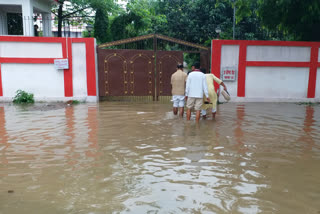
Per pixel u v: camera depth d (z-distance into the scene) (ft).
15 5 43.78
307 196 10.31
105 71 38.42
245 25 62.54
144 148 16.08
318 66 38.42
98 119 24.81
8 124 22.59
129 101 38.37
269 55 37.86
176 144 16.92
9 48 36.17
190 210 9.18
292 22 40.88
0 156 14.64
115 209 9.21
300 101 38.96
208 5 64.23
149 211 9.09
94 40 36.88
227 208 9.34
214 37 63.98
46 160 14.02
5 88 36.88
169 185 11.10
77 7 64.85
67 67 36.60
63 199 9.92
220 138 18.40
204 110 25.54
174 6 69.56
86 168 12.93
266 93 38.70
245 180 11.68
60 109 30.94
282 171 12.75
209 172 12.51
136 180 11.59
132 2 60.34
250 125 22.65
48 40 36.37
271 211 9.18
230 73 37.76
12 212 9.05
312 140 18.17
